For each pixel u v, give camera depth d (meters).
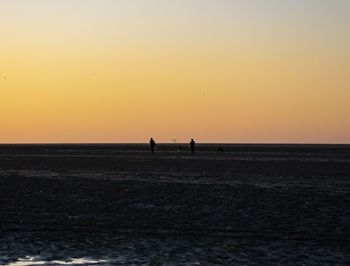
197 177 55.00
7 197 38.62
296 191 41.56
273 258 20.81
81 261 20.48
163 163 80.12
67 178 53.84
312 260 20.50
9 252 21.80
